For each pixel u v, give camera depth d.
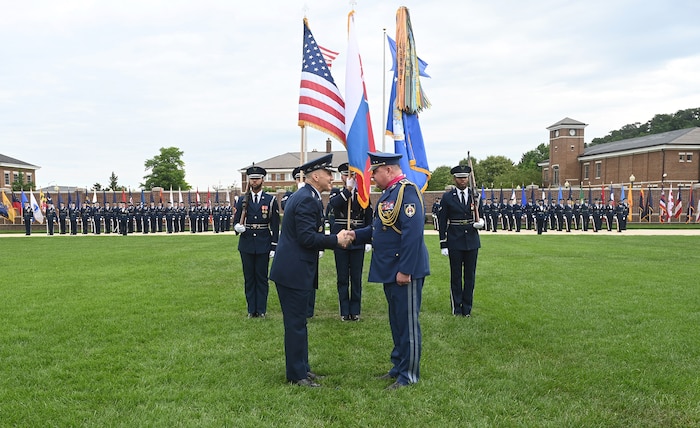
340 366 5.73
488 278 11.43
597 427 4.14
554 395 4.82
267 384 5.12
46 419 4.30
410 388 4.97
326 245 5.11
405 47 10.87
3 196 42.56
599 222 31.45
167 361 5.81
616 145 64.25
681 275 11.74
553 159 68.12
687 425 4.20
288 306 5.13
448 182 51.56
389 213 5.21
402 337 5.15
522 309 8.39
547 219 32.50
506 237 24.66
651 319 7.62
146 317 7.94
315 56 8.31
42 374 5.36
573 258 15.16
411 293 5.16
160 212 34.03
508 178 66.88
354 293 8.09
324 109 8.16
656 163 56.19
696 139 55.69
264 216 8.11
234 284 11.05
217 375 5.37
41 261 15.04
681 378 5.19
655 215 46.34
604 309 8.30
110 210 32.88
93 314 8.09
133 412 4.45
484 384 5.09
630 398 4.71
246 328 7.37
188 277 11.98
